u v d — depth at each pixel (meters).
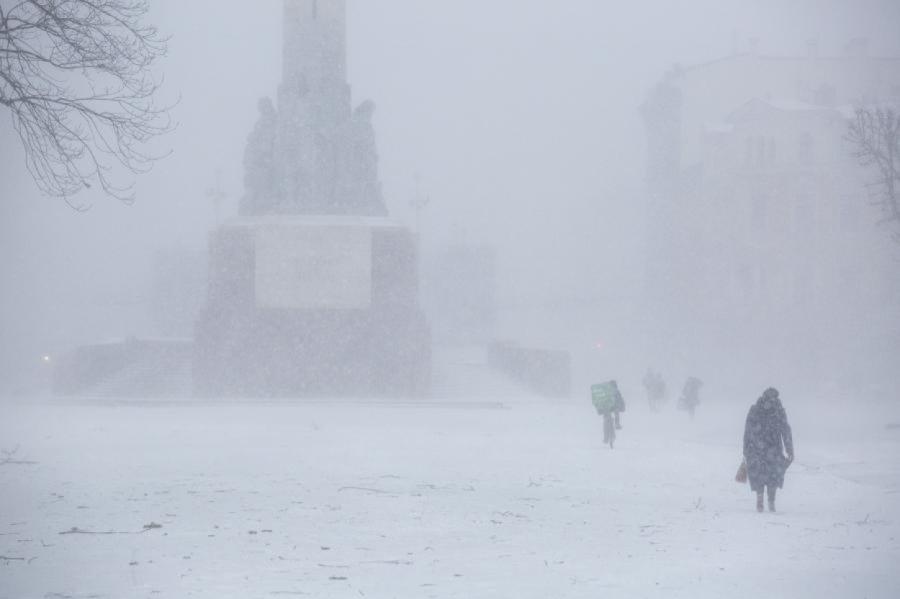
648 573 13.10
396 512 18.33
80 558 13.77
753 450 19.62
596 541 15.68
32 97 19.81
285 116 69.38
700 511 19.39
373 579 12.52
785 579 12.78
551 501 20.33
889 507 20.33
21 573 12.75
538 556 14.30
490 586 12.12
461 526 16.91
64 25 19.56
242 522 16.97
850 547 15.30
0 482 22.33
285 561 13.66
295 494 20.55
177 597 11.34
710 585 12.33
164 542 15.05
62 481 22.58
